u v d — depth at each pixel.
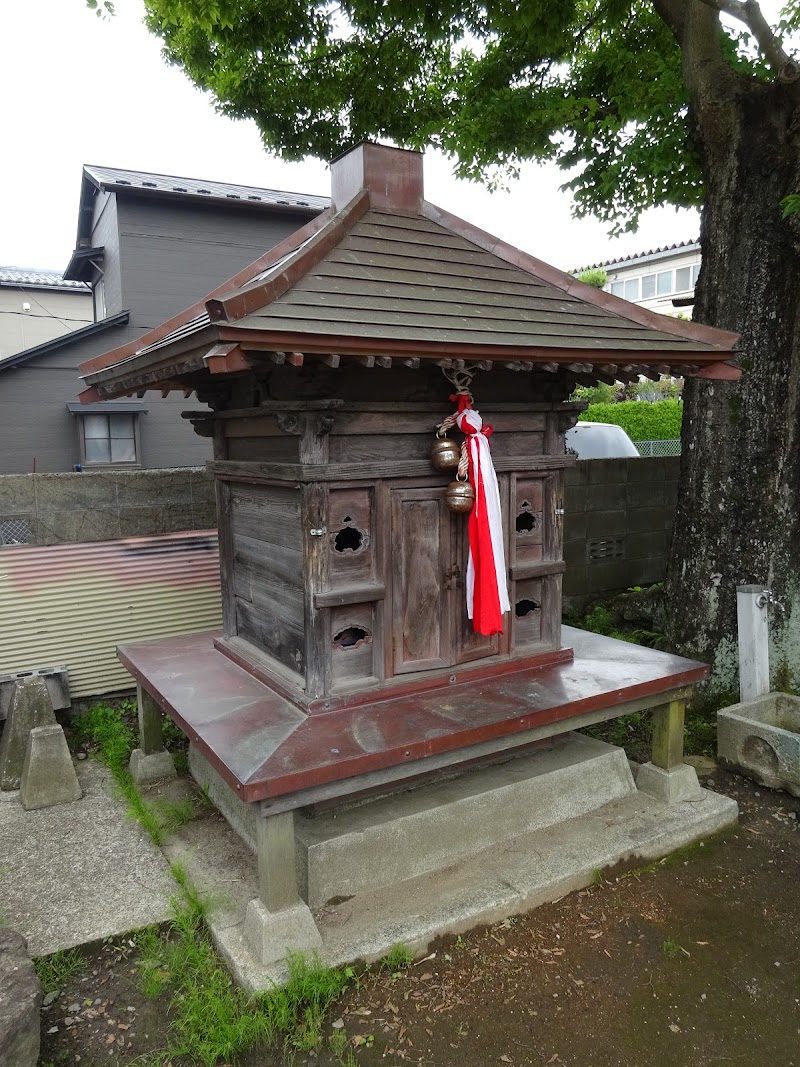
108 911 3.16
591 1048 2.52
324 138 8.18
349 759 2.71
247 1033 2.49
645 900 3.27
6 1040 2.24
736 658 4.96
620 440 9.34
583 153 6.86
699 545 5.09
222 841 3.65
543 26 6.13
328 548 3.12
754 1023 2.62
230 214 10.80
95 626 5.06
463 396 3.21
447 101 8.16
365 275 3.11
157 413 10.88
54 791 4.07
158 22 7.62
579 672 3.71
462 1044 2.53
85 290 14.77
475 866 3.33
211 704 3.29
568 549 6.69
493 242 3.85
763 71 5.68
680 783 3.90
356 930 2.90
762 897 3.30
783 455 4.82
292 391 3.05
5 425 10.06
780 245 4.61
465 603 3.53
